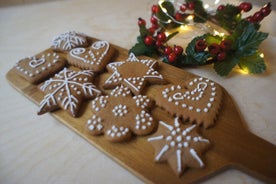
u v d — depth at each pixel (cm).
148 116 24
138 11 44
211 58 31
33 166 23
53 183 21
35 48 37
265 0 48
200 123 23
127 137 23
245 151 21
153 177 21
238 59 29
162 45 32
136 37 38
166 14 36
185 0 37
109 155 22
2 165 23
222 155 21
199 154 21
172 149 21
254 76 29
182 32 38
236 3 43
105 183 21
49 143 24
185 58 31
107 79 29
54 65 31
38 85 29
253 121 25
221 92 26
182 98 25
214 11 37
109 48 33
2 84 31
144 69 29
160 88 27
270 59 31
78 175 22
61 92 27
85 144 24
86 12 45
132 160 22
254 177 21
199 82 27
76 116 26
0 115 27
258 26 32
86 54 32
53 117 27
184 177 20
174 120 23
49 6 48
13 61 35
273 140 23
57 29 41
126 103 25
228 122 24
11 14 46
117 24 41
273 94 27
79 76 29
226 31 37
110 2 48
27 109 28
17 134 25
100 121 24
